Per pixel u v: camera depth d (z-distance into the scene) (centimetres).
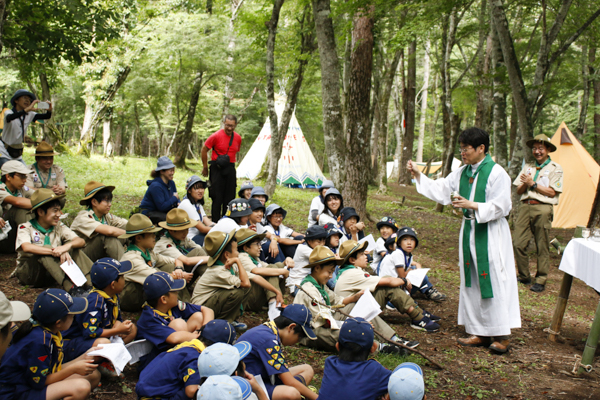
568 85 1594
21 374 305
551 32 1035
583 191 1430
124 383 388
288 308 374
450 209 1744
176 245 582
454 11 1338
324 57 1088
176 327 398
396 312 639
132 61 2091
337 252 646
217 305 485
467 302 523
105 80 2105
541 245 796
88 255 555
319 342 479
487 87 1179
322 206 780
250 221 674
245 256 546
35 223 520
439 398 401
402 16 1280
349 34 1317
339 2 1108
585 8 1285
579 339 565
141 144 4788
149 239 504
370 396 301
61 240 530
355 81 1098
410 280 595
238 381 251
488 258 504
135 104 2808
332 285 603
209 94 2797
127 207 1096
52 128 1991
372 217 1251
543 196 790
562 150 1468
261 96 3009
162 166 672
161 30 2012
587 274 483
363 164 1127
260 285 541
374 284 537
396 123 3167
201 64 2069
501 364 478
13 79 2169
